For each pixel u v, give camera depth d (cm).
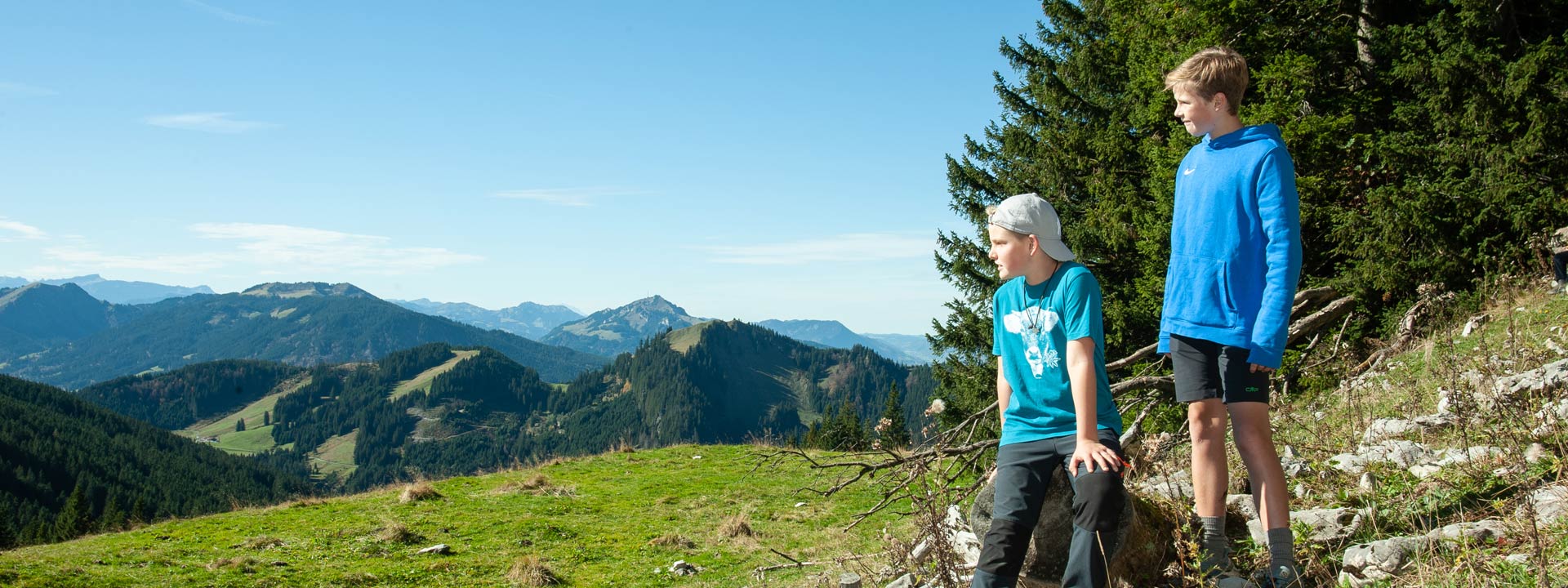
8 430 15388
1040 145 2188
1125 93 2106
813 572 1016
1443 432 441
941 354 2306
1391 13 1453
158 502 14750
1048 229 257
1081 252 1966
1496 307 888
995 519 253
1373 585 254
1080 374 243
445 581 1330
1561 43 1224
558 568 1429
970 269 2316
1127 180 1917
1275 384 946
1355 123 1342
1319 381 884
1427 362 576
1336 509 337
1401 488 347
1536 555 234
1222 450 275
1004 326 269
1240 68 267
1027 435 259
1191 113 275
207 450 19250
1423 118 1284
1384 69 1404
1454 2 1231
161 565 1386
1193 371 271
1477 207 1061
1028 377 260
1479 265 1032
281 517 1834
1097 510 234
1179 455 514
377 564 1428
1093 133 2166
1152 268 1612
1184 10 1483
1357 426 518
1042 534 271
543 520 1795
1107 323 1683
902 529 689
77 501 9262
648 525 1753
